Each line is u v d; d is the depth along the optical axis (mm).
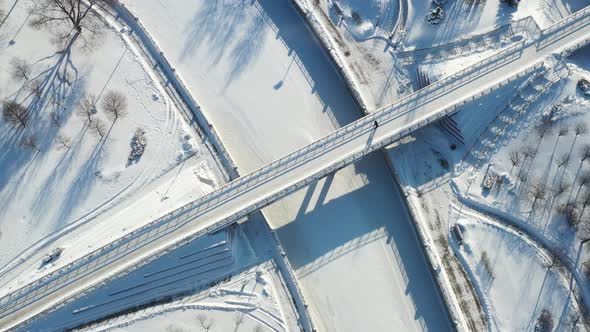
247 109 84062
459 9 85375
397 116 76062
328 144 74938
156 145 79812
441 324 74062
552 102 79188
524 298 73188
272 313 72000
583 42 79500
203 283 74000
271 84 85375
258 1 89125
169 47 87188
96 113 81312
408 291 75562
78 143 80000
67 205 77438
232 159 78500
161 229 72000
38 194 77875
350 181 80688
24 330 70938
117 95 81875
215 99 84500
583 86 78812
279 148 82188
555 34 80375
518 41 81875
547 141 78250
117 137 80250
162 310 72125
